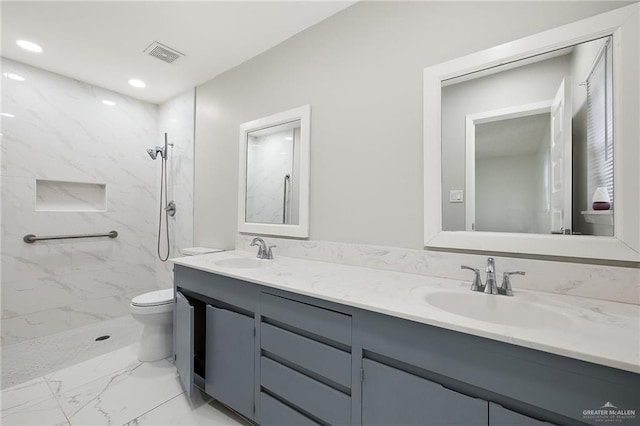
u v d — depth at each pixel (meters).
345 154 1.75
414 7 1.50
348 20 1.74
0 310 2.29
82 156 2.73
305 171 1.92
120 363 2.07
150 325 2.13
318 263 1.79
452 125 1.40
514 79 1.26
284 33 1.99
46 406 1.60
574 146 1.14
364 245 1.66
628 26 1.03
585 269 1.10
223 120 2.54
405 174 1.53
